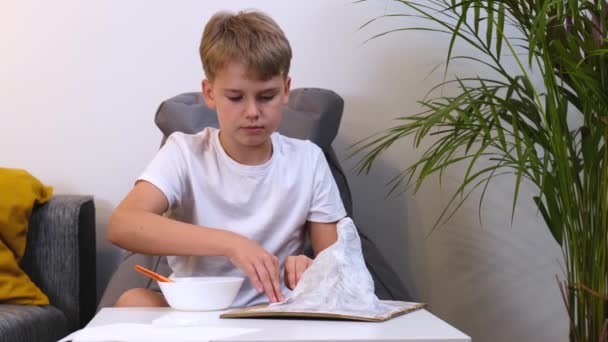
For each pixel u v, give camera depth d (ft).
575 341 5.09
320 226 4.51
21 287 5.49
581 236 5.03
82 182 6.51
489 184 6.70
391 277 5.73
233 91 3.78
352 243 3.22
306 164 4.52
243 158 4.36
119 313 3.34
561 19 4.92
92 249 6.11
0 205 5.53
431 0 6.52
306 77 6.54
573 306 5.11
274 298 3.49
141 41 6.48
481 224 6.70
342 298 3.14
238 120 3.82
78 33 6.47
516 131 4.73
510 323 6.73
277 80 3.83
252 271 3.55
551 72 4.71
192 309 3.43
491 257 6.72
